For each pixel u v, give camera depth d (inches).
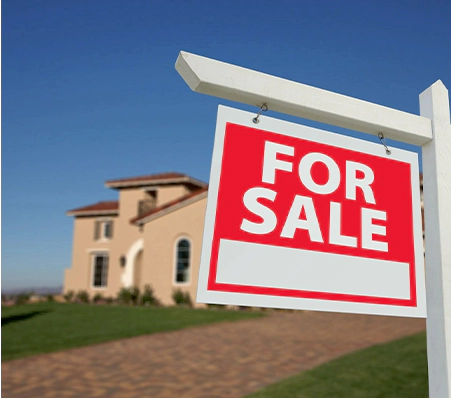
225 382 318.7
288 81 68.4
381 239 71.5
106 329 521.3
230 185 65.5
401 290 70.7
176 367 361.1
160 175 1030.4
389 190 73.9
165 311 667.4
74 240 1140.5
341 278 68.1
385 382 300.2
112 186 1059.3
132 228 1041.5
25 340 464.8
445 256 70.6
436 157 74.2
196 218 857.5
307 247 67.3
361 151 73.6
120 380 329.1
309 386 297.3
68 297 1037.8
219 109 67.1
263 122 68.8
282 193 67.7
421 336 433.7
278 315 626.5
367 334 473.7
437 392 67.8
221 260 63.2
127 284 948.0
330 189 70.4
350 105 71.6
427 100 77.2
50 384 320.8
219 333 494.3
